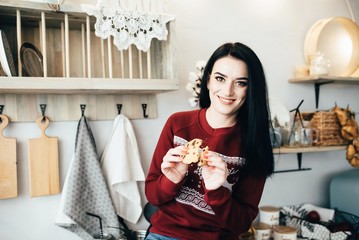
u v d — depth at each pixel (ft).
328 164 7.63
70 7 4.34
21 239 5.01
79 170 5.02
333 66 7.25
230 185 3.73
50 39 5.03
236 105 3.51
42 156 5.01
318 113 6.56
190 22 6.08
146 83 4.78
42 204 5.13
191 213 3.68
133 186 5.53
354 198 6.75
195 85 5.52
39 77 4.19
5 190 4.78
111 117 5.50
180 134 3.83
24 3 4.11
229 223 3.36
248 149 3.63
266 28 6.81
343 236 6.06
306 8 7.22
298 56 7.15
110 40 4.96
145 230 5.58
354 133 6.56
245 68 3.40
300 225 6.52
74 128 5.31
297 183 7.27
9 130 4.89
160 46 5.32
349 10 7.73
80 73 5.20
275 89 6.90
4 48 4.09
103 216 5.17
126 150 5.40
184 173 3.50
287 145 6.37
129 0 4.76
